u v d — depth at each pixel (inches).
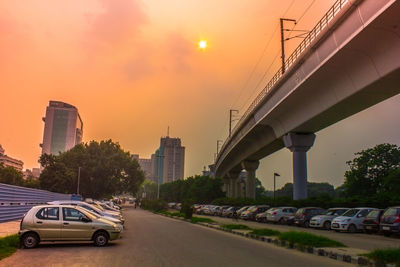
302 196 1590.8
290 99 1346.0
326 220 1026.1
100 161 3095.5
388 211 791.7
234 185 3700.8
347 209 1042.1
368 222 864.3
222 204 2775.6
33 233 530.6
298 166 1609.3
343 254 446.9
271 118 1659.7
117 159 3248.0
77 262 405.7
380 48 868.6
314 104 1279.5
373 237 777.6
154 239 665.6
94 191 3083.2
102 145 3319.4
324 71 1059.9
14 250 494.6
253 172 2760.8
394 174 1802.4
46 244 574.6
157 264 394.6
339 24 917.8
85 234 547.2
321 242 531.5
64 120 6579.7
